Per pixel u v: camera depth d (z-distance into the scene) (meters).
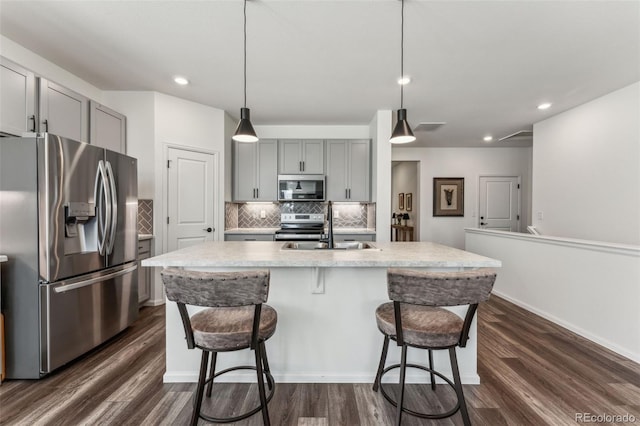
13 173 1.91
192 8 1.92
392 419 1.58
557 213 3.85
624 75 2.76
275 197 4.34
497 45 2.30
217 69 2.75
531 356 2.24
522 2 1.83
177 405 1.68
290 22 2.05
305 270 1.94
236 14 1.98
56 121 2.39
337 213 4.68
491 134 4.95
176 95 3.40
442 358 1.92
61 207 1.99
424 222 6.02
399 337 1.38
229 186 4.18
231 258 1.67
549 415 1.60
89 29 2.16
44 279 1.91
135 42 2.32
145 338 2.54
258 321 1.33
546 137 4.06
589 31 2.10
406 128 2.24
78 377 1.95
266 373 1.74
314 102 3.55
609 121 3.18
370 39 2.24
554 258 2.88
